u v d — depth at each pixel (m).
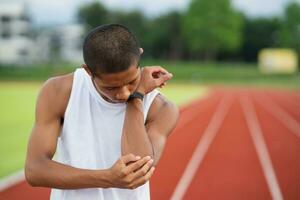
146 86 2.17
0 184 7.14
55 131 2.17
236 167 8.84
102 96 2.15
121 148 2.10
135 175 1.98
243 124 16.28
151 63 71.38
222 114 20.08
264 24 91.56
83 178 2.01
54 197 2.28
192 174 8.20
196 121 17.05
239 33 82.25
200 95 33.25
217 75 65.06
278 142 12.08
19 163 8.98
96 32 1.99
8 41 78.75
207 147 11.14
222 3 80.38
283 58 67.69
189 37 82.62
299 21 85.56
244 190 7.20
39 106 2.17
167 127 2.26
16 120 16.28
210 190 7.17
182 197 6.77
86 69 2.06
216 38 81.12
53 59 83.75
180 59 91.12
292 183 7.66
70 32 90.56
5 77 52.12
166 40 90.25
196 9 81.19
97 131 2.17
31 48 81.81
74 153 2.16
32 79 51.88
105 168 2.17
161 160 9.42
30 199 6.39
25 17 80.25
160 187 7.29
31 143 2.14
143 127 2.11
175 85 49.78
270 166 8.97
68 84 2.18
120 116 2.17
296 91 42.19
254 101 28.98
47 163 2.09
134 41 2.01
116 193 2.18
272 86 52.81
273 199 6.75
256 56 91.69
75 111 2.15
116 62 1.94
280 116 19.55
